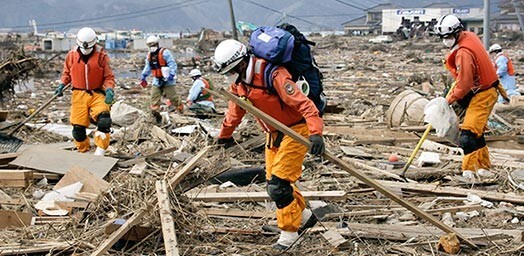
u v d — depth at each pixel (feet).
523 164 33.99
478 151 31.48
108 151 36.68
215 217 25.32
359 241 22.95
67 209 26.14
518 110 54.60
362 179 21.26
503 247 22.31
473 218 25.98
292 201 21.88
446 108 31.14
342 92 80.69
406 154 38.40
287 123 21.31
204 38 225.35
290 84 20.36
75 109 35.94
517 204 27.91
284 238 22.12
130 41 302.04
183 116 50.90
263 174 30.09
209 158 25.86
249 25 183.73
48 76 102.73
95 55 35.40
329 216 25.29
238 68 20.88
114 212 22.81
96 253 20.51
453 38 30.96
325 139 42.24
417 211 21.94
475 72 30.86
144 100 69.36
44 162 31.96
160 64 52.08
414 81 89.81
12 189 29.94
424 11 343.87
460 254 21.89
